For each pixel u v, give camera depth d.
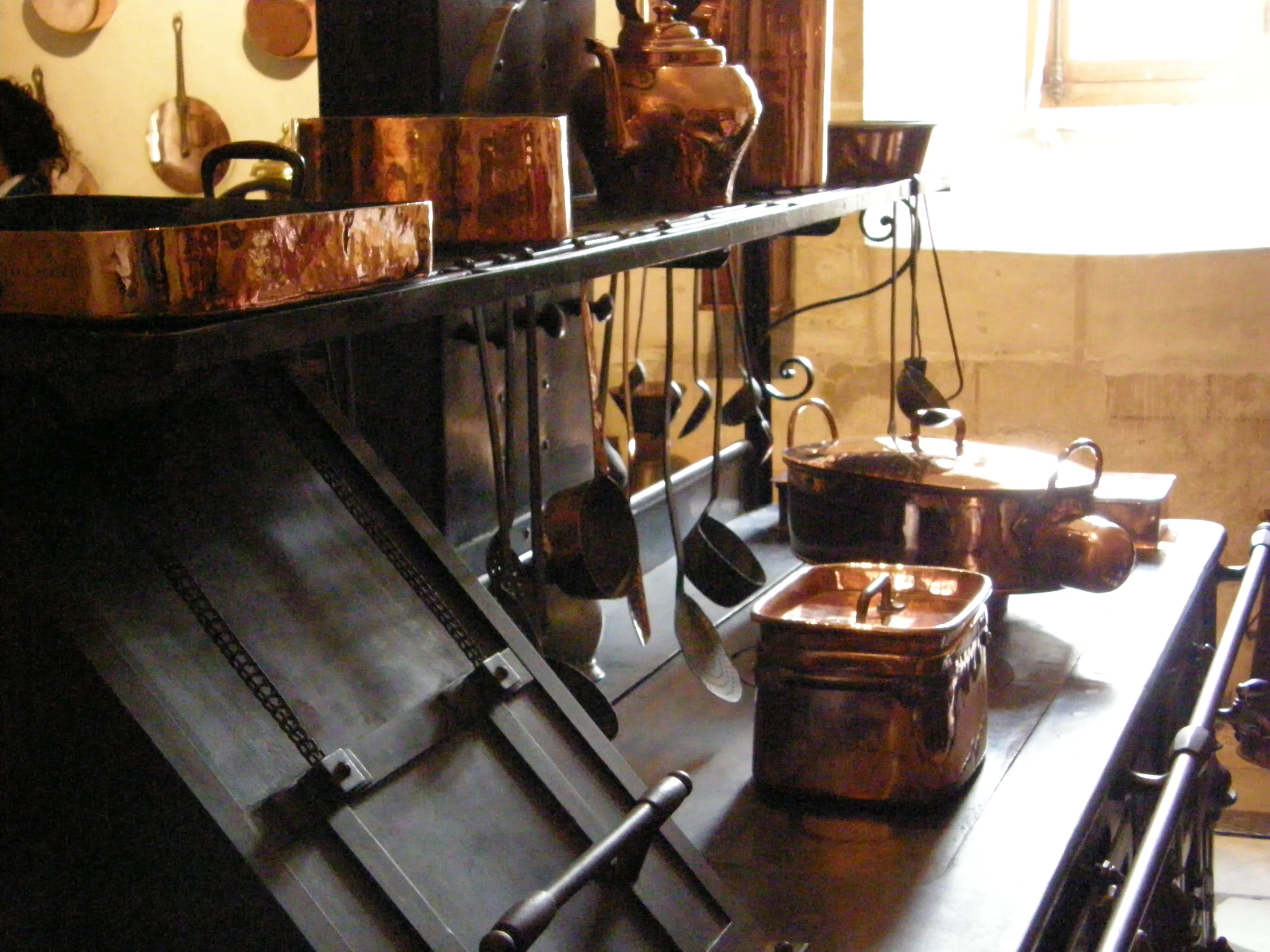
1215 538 2.06
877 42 2.70
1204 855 1.85
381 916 0.71
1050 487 1.59
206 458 0.81
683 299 2.55
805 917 1.03
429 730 0.81
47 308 0.59
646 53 1.21
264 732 0.73
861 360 2.67
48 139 2.30
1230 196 2.64
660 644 1.60
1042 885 1.08
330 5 1.29
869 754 1.20
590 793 0.88
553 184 0.96
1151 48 2.72
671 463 2.39
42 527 0.70
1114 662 1.57
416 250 0.76
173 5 2.32
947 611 1.30
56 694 0.68
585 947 0.81
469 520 1.37
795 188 1.50
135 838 0.68
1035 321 2.60
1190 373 2.55
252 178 2.27
